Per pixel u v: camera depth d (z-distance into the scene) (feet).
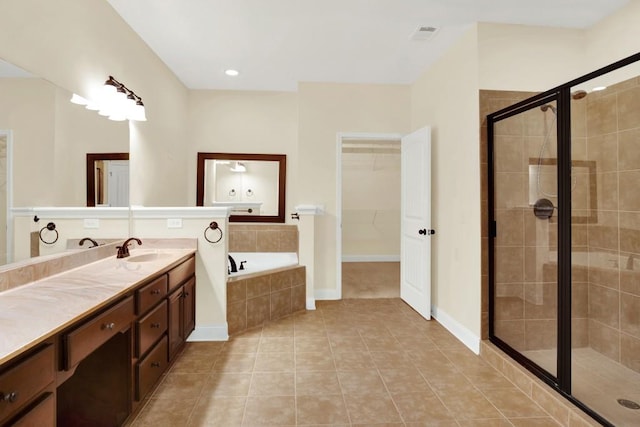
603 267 8.11
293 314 11.50
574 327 8.48
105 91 7.55
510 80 8.68
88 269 6.67
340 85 13.04
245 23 8.74
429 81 11.55
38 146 5.82
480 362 8.21
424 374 7.63
